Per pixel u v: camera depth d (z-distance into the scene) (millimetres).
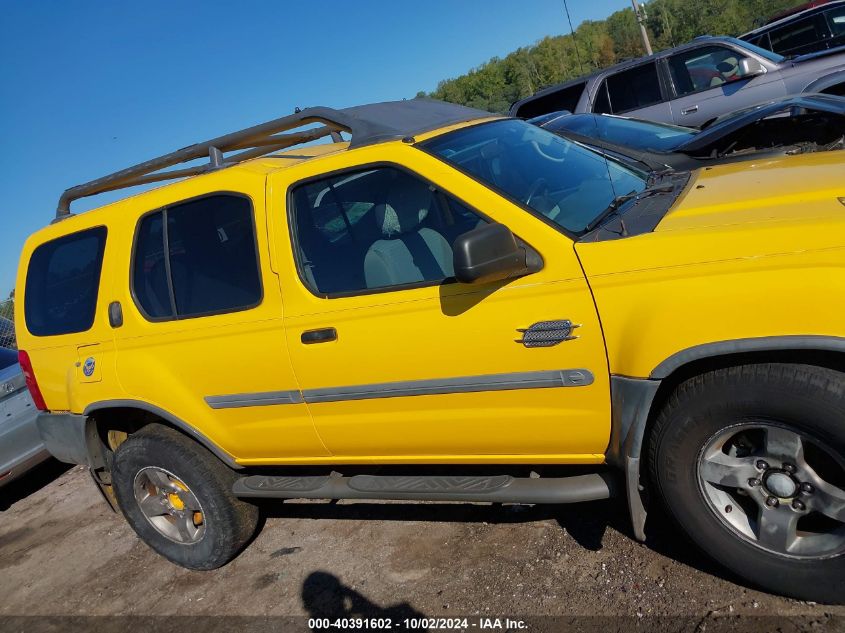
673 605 2611
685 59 10086
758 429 2336
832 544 2338
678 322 2271
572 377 2527
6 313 8609
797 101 5609
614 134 6512
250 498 3672
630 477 2523
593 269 2422
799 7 15391
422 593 3102
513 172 2953
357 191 2969
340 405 3047
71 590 4023
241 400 3293
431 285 2721
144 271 3527
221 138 3496
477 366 2670
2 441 5148
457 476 3020
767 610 2475
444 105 3709
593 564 2965
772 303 2145
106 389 3652
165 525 3883
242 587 3555
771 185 2617
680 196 2814
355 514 4000
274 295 3084
